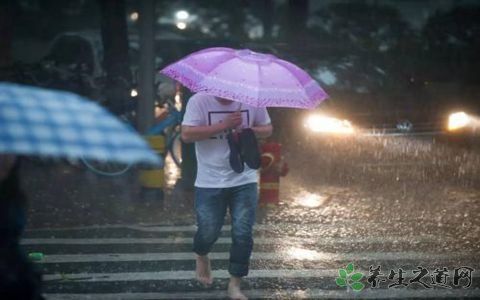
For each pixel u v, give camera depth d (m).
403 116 30.95
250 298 15.26
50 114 6.66
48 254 18.45
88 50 41.09
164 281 16.38
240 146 13.97
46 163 30.27
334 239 20.23
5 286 8.44
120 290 15.74
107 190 26.33
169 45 38.38
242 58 13.70
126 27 35.34
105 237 20.23
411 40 46.62
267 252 18.80
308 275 16.89
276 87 13.38
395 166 30.66
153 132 28.06
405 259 18.31
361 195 25.84
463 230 21.28
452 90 33.62
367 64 33.88
